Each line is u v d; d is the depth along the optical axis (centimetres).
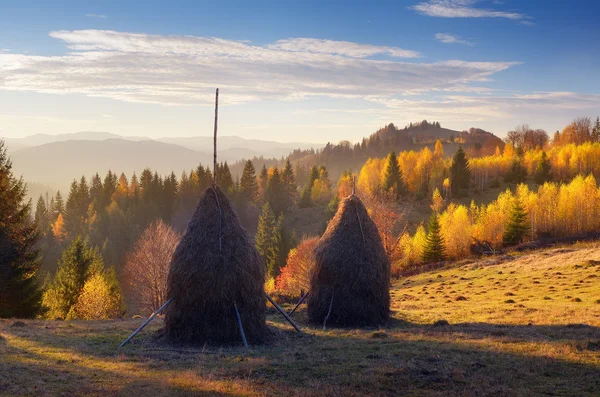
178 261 2025
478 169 14062
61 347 1866
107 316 5050
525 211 8881
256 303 2050
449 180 13062
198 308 1978
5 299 3628
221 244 2027
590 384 1315
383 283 2541
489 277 4944
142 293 6297
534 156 14538
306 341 2077
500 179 14150
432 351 1752
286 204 14712
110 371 1497
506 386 1317
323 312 2531
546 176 13125
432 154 15312
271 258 8931
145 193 15088
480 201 12344
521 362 1553
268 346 1967
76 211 14912
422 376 1414
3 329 2273
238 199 13900
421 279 5816
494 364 1545
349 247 2544
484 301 3491
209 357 1739
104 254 10025
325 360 1652
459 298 3734
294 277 5962
